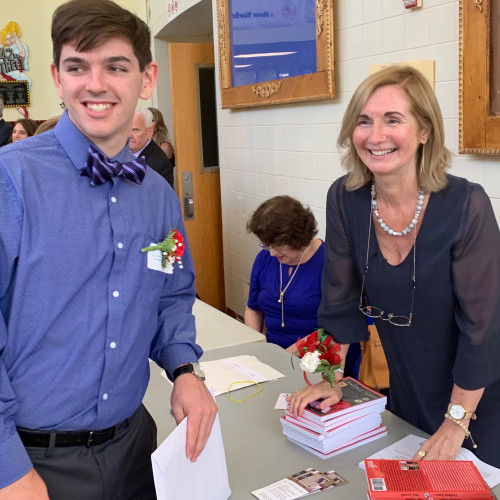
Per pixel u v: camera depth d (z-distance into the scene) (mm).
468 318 1546
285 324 2879
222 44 4688
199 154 5477
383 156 1512
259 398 1992
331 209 1780
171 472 1186
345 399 1702
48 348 1138
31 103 9023
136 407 1311
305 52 3580
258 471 1558
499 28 2303
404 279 1611
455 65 2590
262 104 4160
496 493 1433
